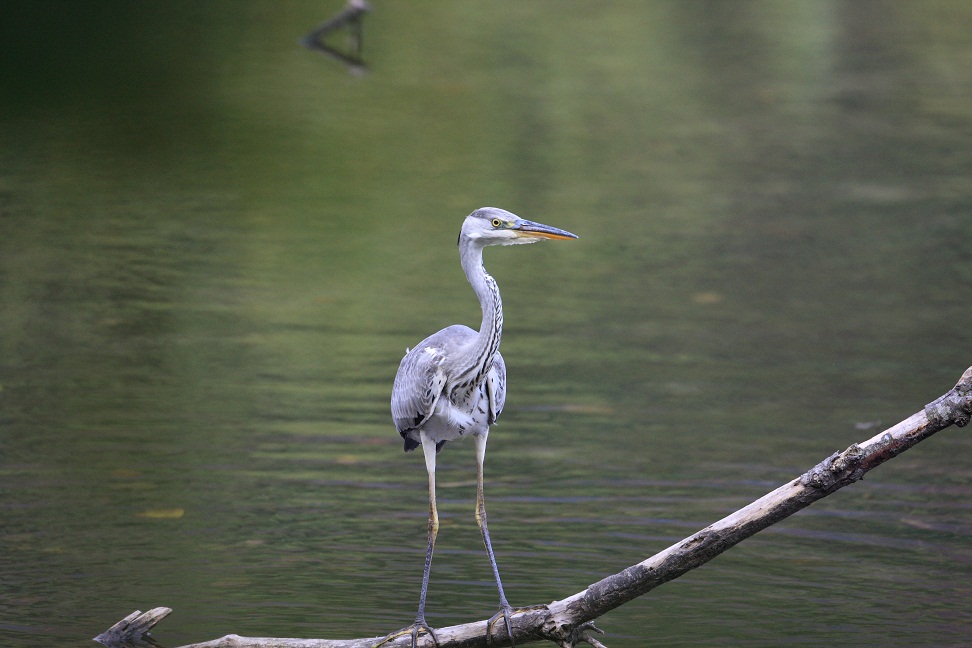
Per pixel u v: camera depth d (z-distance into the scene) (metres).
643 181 21.50
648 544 9.09
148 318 14.61
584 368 13.27
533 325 14.75
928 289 16.20
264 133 24.50
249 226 18.72
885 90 28.59
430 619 7.92
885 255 17.64
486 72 30.00
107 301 15.18
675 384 12.78
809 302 15.70
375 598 8.27
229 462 10.62
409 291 16.02
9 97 26.92
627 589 7.01
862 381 12.83
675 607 8.23
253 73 29.58
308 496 10.01
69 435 11.09
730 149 23.64
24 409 11.68
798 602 8.27
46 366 12.90
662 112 26.59
